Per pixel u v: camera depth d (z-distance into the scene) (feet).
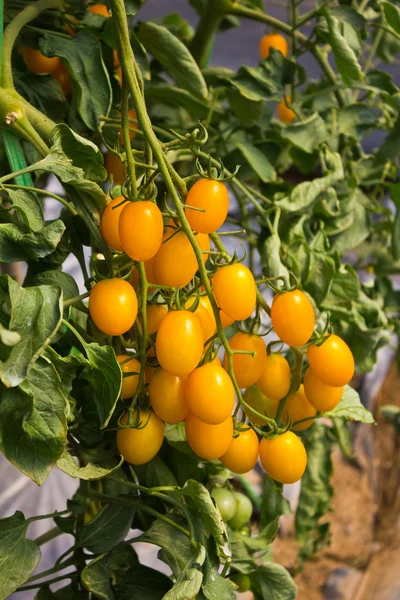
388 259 3.54
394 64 5.71
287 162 3.42
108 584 2.11
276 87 2.77
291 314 1.99
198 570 1.97
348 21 2.77
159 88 2.85
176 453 2.37
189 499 2.15
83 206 1.99
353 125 2.90
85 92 2.23
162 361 1.86
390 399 6.06
